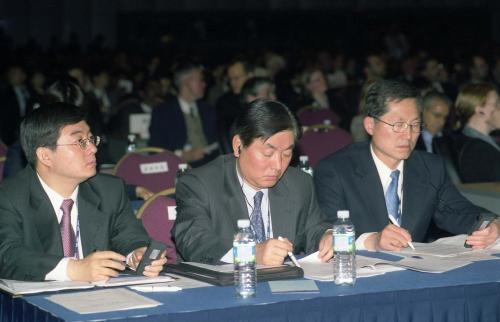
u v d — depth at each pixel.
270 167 3.63
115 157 8.89
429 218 4.38
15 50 18.02
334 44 22.33
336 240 3.35
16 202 3.64
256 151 3.62
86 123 3.65
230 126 8.45
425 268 3.49
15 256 3.43
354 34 23.47
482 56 15.78
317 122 10.01
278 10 23.38
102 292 3.16
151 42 22.52
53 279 3.35
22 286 3.24
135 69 14.89
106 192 3.86
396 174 4.34
